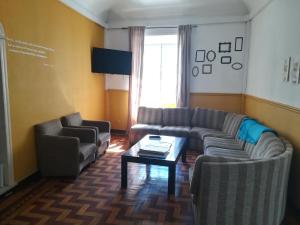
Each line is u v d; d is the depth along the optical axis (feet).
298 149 8.22
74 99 14.40
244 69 16.57
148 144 10.91
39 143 10.55
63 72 13.08
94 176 10.96
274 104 10.68
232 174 5.72
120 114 19.44
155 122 16.78
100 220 7.63
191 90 17.75
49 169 10.65
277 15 10.77
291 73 9.02
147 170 11.81
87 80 16.05
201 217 6.00
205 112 16.12
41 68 11.17
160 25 17.51
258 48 13.85
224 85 17.13
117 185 10.11
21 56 9.83
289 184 8.71
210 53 17.08
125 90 19.10
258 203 5.98
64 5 12.92
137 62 18.10
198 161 6.17
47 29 11.50
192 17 16.99
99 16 17.16
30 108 10.49
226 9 16.24
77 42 14.52
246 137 11.34
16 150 9.71
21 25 9.75
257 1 13.60
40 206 8.39
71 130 12.25
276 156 6.44
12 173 9.47
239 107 17.07
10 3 9.12
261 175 5.84
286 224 7.64
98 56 16.63
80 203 8.63
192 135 14.83
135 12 17.62
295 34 8.80
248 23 16.10
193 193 6.38
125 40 18.56
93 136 12.18
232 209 5.91
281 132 9.82
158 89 19.51
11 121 9.39
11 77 9.32
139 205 8.56
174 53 18.71
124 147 15.62
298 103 8.36
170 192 9.34
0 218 7.66
